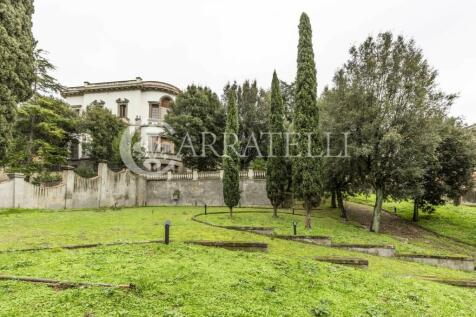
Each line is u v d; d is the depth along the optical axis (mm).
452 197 25156
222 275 7797
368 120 20422
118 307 5805
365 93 20688
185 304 6180
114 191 27250
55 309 5582
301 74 20062
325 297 7309
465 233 23578
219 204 29891
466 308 7887
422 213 29469
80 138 38844
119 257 8602
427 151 19812
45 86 35156
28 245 9555
